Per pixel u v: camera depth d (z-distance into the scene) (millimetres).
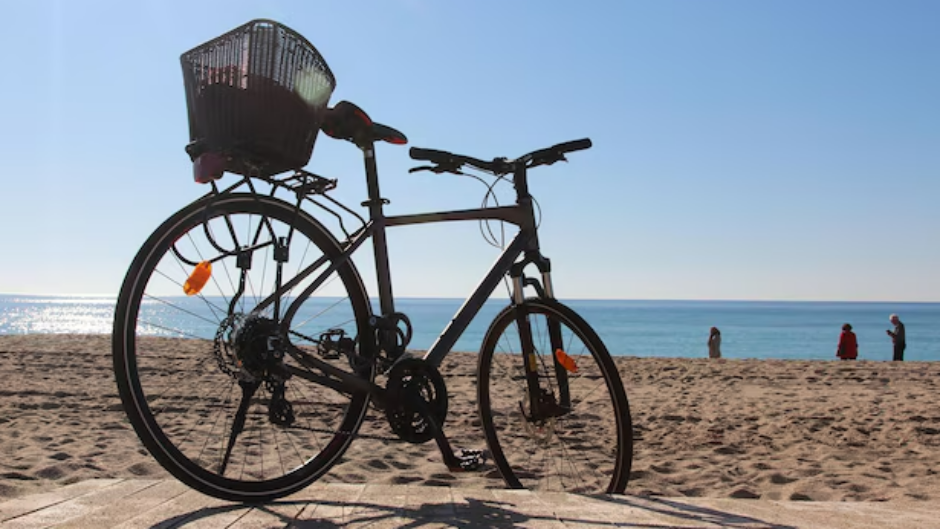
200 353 8867
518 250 2736
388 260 2588
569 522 2004
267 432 4258
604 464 4176
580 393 5285
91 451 4020
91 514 2000
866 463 4410
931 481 3930
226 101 2039
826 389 8266
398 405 2449
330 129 2527
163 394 5262
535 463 4098
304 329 2328
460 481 3654
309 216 2379
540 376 2633
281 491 2242
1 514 1979
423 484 3578
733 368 10758
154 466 3688
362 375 2461
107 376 7625
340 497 2291
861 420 5938
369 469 3861
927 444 5016
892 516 2250
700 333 146625
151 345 10148
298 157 2172
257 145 2055
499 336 2750
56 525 1873
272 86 2055
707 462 4371
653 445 4832
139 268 2004
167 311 2066
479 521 1988
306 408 2531
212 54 2090
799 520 2148
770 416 6133
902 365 11469
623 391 2473
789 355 80438
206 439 4070
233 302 2172
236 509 2109
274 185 2275
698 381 9102
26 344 11656
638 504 2244
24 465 3625
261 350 2150
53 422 4973
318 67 2203
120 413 5418
